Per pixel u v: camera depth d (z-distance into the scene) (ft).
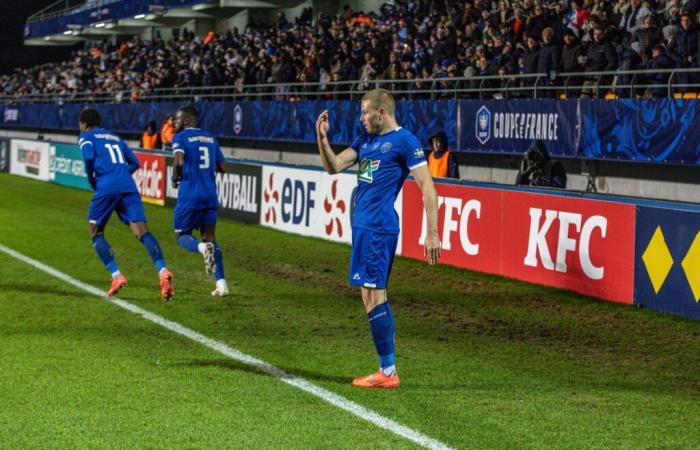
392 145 20.26
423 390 20.40
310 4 98.53
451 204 39.93
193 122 33.42
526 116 51.62
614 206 31.45
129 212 31.65
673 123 43.21
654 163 46.26
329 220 47.98
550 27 53.21
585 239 32.76
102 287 33.94
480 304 31.63
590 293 32.63
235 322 27.96
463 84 59.16
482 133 54.80
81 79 125.59
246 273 37.88
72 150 80.79
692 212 28.40
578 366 23.09
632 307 30.66
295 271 38.55
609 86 47.01
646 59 47.44
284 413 18.40
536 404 19.38
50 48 164.76
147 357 23.11
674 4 48.32
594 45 49.39
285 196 51.88
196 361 22.77
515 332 27.25
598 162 50.55
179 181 33.17
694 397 20.17
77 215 59.11
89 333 25.93
